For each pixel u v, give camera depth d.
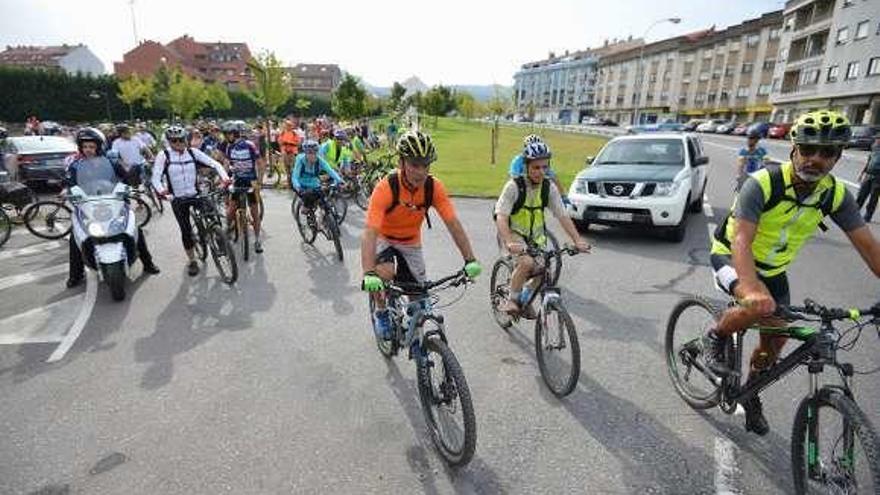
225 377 3.85
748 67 63.28
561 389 3.52
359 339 4.51
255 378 3.84
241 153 7.32
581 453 2.98
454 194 12.27
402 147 3.06
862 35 37.62
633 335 4.56
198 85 43.69
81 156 6.13
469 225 9.23
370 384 3.75
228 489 2.70
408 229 3.58
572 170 17.55
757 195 2.55
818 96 43.56
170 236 8.55
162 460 2.93
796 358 2.56
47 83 36.53
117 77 43.25
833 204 2.52
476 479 2.78
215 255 6.18
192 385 3.74
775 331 2.72
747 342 4.28
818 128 2.23
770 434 3.14
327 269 6.64
